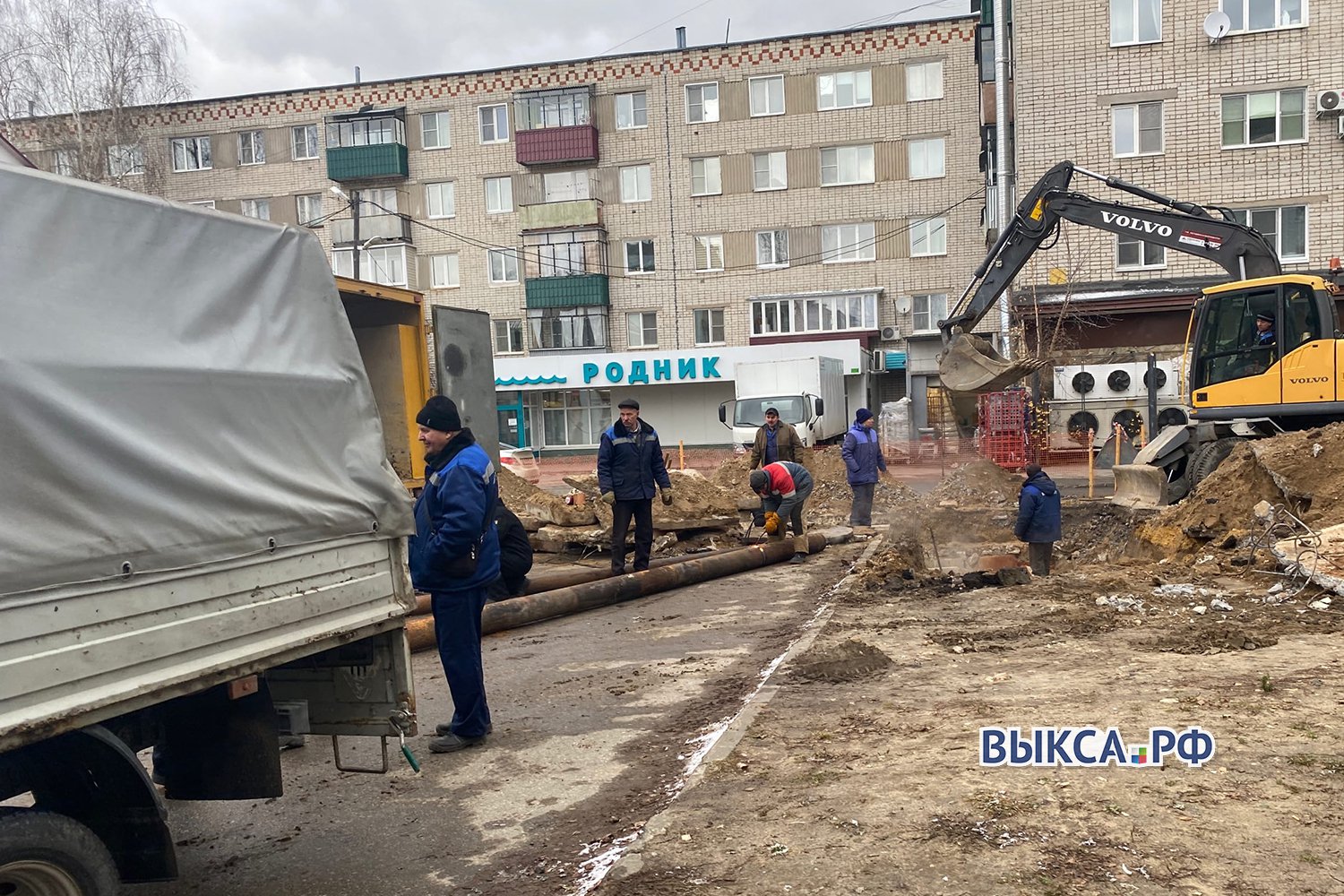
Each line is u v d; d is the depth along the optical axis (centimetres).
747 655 702
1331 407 1208
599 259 3738
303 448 358
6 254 258
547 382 3556
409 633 766
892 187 3550
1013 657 613
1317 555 754
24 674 246
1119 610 727
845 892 321
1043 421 2306
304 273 379
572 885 358
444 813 445
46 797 299
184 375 307
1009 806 377
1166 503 1287
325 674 404
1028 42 2638
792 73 3591
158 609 287
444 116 3875
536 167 3800
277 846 420
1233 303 1299
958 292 3516
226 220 341
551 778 480
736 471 1823
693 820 393
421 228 3925
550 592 880
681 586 1003
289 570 340
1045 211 1577
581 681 659
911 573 1016
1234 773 392
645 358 3478
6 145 434
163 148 3988
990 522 1462
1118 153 2611
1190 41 2553
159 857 300
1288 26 2500
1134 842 339
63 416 263
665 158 3719
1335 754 404
